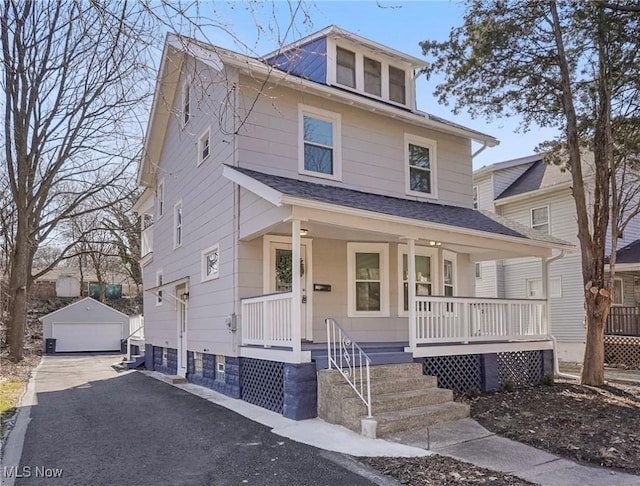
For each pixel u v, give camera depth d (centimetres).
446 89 1203
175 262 1381
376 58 1262
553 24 1073
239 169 934
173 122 1438
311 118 1095
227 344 991
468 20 1112
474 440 633
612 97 1087
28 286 2398
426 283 1202
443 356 942
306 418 750
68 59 821
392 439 636
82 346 2775
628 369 1489
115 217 2923
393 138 1217
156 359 1555
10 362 1688
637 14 954
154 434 670
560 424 709
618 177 1525
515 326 1075
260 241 989
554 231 1833
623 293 1744
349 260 1108
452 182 1320
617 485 486
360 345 1020
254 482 487
